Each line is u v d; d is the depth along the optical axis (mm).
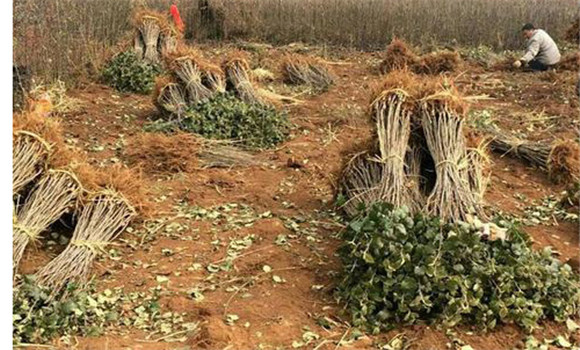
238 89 9266
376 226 4836
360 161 6117
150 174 7223
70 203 5602
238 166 7566
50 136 5688
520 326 4664
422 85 6043
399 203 5500
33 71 9531
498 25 16016
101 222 5605
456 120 5824
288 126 8789
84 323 4582
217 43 15883
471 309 4617
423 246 4688
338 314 4777
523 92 10930
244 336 4480
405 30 15945
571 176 7270
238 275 5270
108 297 4945
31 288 4617
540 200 6980
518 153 7879
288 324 4641
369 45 15875
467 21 16062
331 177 6473
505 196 6980
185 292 5035
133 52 11016
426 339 4500
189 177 7180
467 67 13227
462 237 4723
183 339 4469
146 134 7836
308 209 6492
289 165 7578
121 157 7625
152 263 5453
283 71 11633
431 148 5723
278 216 6301
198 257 5543
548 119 9523
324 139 8578
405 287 4586
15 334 4352
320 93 10969
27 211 5414
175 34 11844
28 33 10070
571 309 4793
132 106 9742
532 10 16391
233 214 6336
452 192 5465
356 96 10828
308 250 5645
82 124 8688
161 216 6250
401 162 5691
